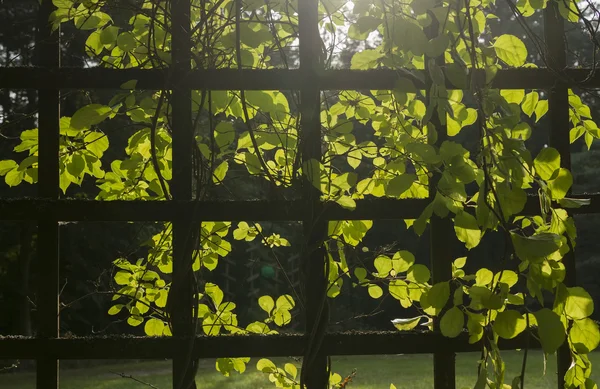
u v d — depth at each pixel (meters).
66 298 12.63
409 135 2.07
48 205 1.80
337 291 2.25
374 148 2.24
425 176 2.11
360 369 11.38
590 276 15.85
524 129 1.82
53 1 1.89
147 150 2.53
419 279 1.85
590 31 1.85
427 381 9.98
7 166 2.26
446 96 1.71
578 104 2.21
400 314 13.66
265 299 2.55
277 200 1.85
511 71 1.89
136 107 2.10
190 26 1.91
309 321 1.85
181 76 1.86
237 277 11.77
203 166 1.92
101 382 10.77
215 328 2.56
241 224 2.66
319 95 1.89
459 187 1.70
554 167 1.65
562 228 1.70
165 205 1.82
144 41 2.16
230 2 2.15
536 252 1.53
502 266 1.62
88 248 12.57
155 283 2.57
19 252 13.57
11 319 14.02
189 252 1.83
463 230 1.80
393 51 1.92
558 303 1.62
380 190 2.25
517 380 1.62
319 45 1.89
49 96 1.85
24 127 10.96
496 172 1.70
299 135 1.88
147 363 13.08
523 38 13.37
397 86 1.80
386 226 14.95
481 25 2.06
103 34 2.13
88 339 1.80
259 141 2.18
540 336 1.52
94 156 2.32
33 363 12.71
